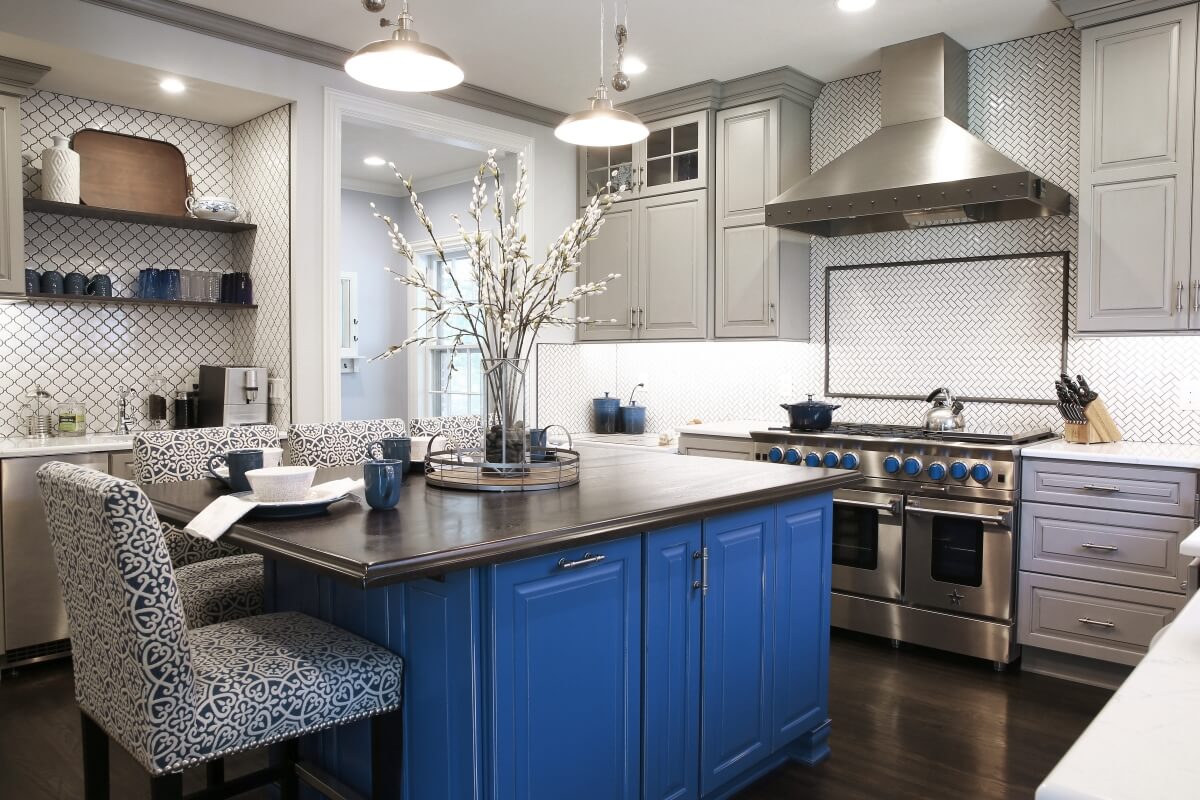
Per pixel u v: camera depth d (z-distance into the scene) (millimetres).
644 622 2107
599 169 5312
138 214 4012
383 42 2264
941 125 3947
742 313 4668
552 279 2566
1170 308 3420
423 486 2455
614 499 2174
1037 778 2598
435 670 1831
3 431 3908
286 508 1960
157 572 1603
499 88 4781
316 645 1903
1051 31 3959
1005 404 4125
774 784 2570
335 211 4242
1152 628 3215
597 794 2000
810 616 2701
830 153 4719
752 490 2324
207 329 4574
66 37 3387
